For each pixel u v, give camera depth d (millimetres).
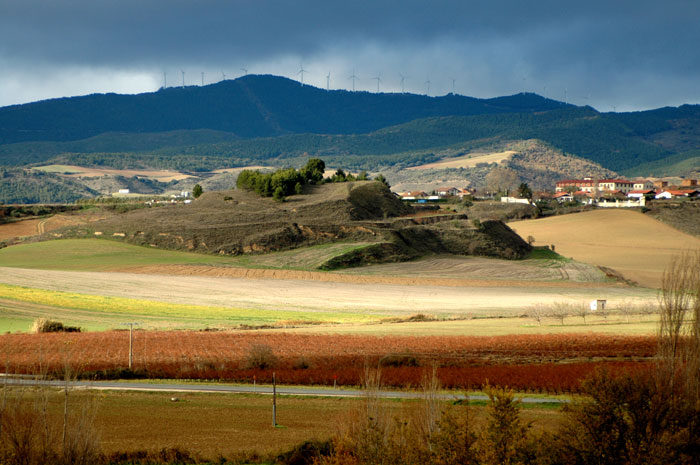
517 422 64875
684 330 65875
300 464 78625
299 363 135750
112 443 85500
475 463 62406
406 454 64375
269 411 102250
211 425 94500
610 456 63062
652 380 64625
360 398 78750
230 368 133125
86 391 112562
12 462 65125
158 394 113188
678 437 61625
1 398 80625
